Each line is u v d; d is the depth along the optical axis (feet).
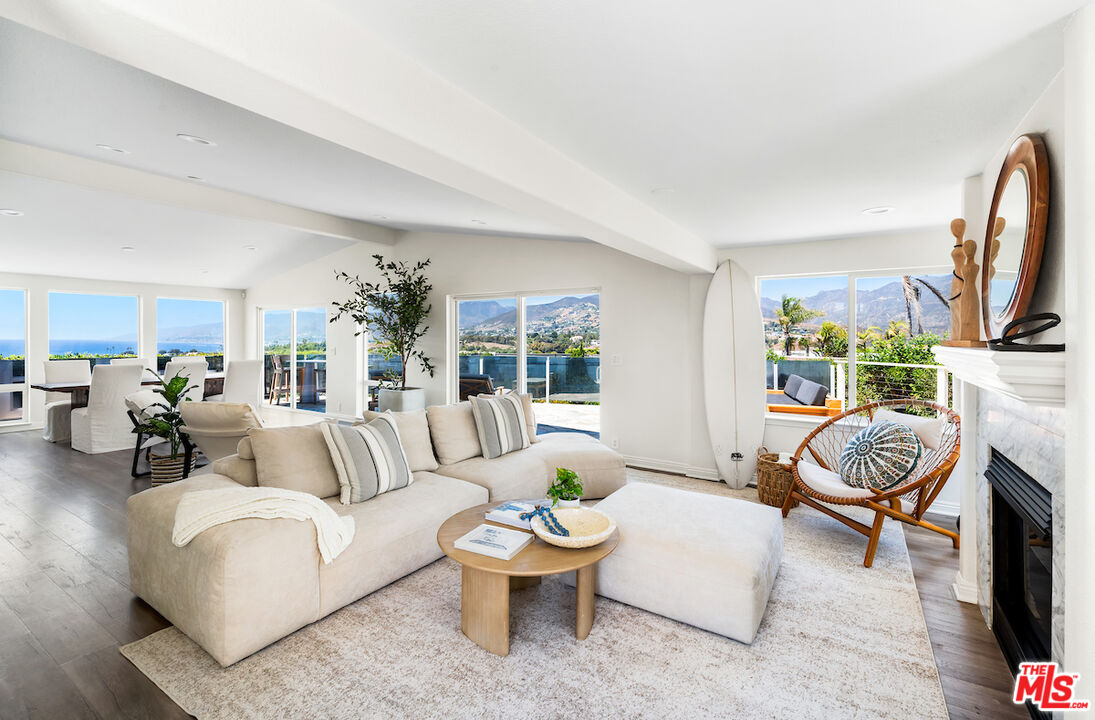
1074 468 3.92
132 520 8.05
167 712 5.87
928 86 5.36
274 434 9.27
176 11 3.51
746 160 7.79
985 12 4.03
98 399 18.03
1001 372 4.41
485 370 20.20
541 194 7.34
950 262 12.44
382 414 11.22
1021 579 6.77
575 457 13.47
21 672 6.50
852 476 10.70
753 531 8.29
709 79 5.39
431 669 6.64
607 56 5.04
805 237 13.60
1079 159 3.84
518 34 4.75
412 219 17.54
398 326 20.61
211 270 24.67
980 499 8.04
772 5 4.06
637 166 8.25
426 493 9.99
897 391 13.56
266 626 6.95
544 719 5.81
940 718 5.86
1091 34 3.79
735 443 14.83
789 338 15.16
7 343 22.30
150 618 7.70
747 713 5.92
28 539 10.53
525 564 6.91
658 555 7.92
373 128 4.99
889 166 7.90
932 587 8.97
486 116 6.33
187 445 14.24
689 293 15.79
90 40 3.64
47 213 15.90
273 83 4.19
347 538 7.95
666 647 7.17
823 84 5.41
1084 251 3.81
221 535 6.78
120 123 9.63
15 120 9.71
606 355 17.30
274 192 14.67
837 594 8.70
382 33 4.86
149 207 16.40
